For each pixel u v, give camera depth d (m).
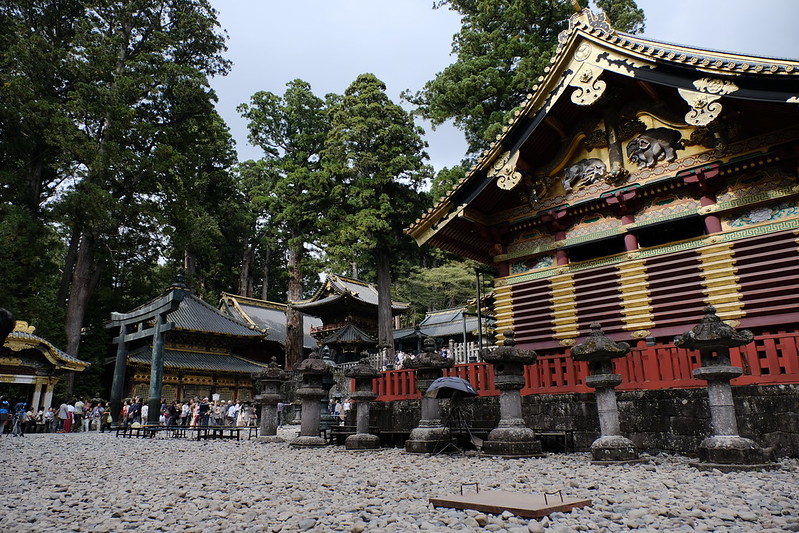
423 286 61.53
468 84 28.94
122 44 41.25
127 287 47.06
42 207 38.94
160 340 25.95
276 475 8.97
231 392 46.38
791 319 11.82
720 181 13.57
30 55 33.88
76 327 36.75
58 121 32.03
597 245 17.25
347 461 10.87
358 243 36.28
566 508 5.50
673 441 10.36
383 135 39.28
